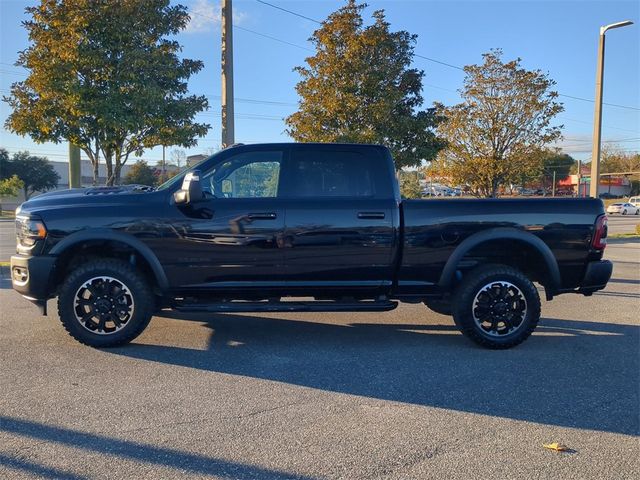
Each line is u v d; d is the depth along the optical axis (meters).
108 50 9.49
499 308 5.63
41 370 4.87
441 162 22.14
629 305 8.09
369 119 13.30
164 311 7.12
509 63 21.02
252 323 6.71
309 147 5.64
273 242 5.41
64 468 3.19
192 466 3.24
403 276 5.62
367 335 6.22
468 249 5.56
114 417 3.90
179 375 4.80
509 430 3.78
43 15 9.41
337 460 3.33
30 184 62.88
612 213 53.78
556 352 5.62
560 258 5.68
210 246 5.39
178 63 10.25
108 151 10.18
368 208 5.49
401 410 4.11
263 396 4.35
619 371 5.03
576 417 4.01
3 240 18.14
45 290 5.32
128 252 5.63
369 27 13.36
